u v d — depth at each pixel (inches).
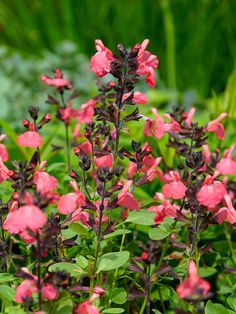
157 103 309.3
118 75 119.4
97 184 121.8
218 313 117.3
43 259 145.8
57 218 116.0
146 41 121.6
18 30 384.2
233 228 146.6
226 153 130.6
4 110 284.7
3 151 132.8
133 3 366.9
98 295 102.9
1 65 312.8
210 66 366.0
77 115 152.9
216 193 113.3
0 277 115.9
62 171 169.2
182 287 87.1
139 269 115.4
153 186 180.5
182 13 363.6
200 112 298.4
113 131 128.3
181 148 138.9
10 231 112.4
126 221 127.3
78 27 376.5
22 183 109.0
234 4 363.9
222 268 150.2
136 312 134.3
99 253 127.8
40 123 136.6
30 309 106.7
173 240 124.2
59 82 159.5
